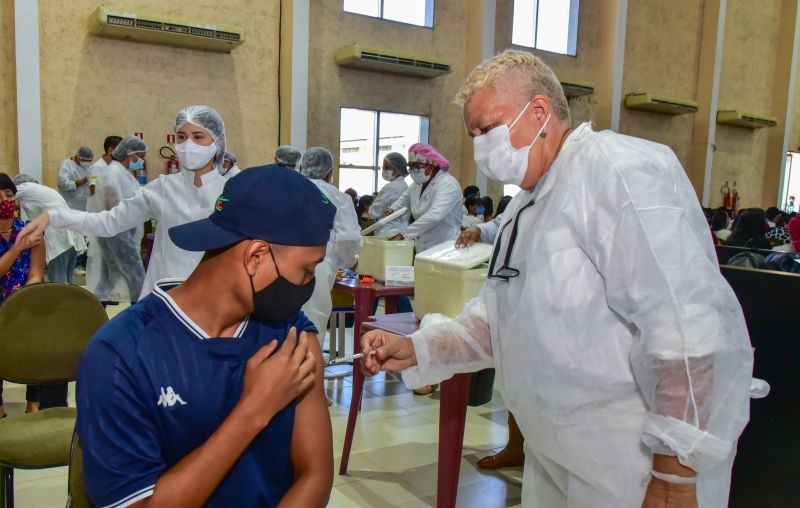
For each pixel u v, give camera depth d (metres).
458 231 4.19
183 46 7.38
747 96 13.17
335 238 3.24
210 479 0.82
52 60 6.71
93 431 0.81
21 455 1.76
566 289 1.15
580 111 10.77
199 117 2.36
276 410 0.87
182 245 0.86
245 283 0.88
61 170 6.49
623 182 1.08
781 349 1.59
